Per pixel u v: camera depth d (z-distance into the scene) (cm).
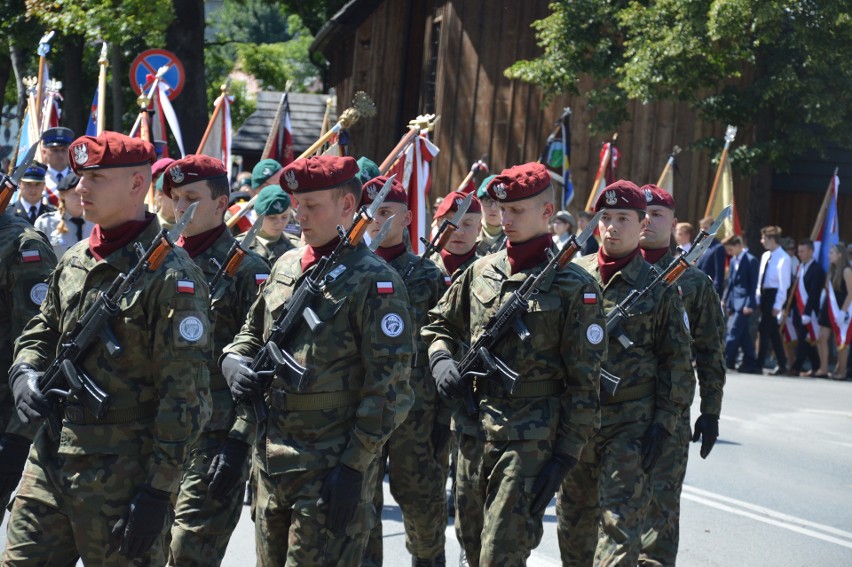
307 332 623
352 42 4056
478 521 736
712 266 2356
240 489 749
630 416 809
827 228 2494
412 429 888
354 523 616
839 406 1930
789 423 1731
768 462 1434
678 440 860
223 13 9294
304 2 5491
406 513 900
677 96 2786
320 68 6022
